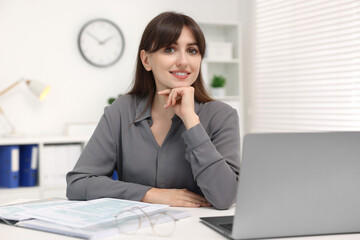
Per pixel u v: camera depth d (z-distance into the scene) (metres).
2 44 3.54
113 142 1.54
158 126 1.51
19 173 3.32
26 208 1.14
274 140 0.89
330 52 3.57
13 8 3.56
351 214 0.93
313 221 0.91
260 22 4.23
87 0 3.82
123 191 1.31
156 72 1.42
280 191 0.89
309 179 0.90
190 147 1.28
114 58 3.90
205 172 1.25
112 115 1.56
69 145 3.43
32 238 0.93
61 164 3.38
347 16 3.38
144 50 1.46
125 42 3.98
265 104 4.24
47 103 3.69
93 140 1.54
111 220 0.94
